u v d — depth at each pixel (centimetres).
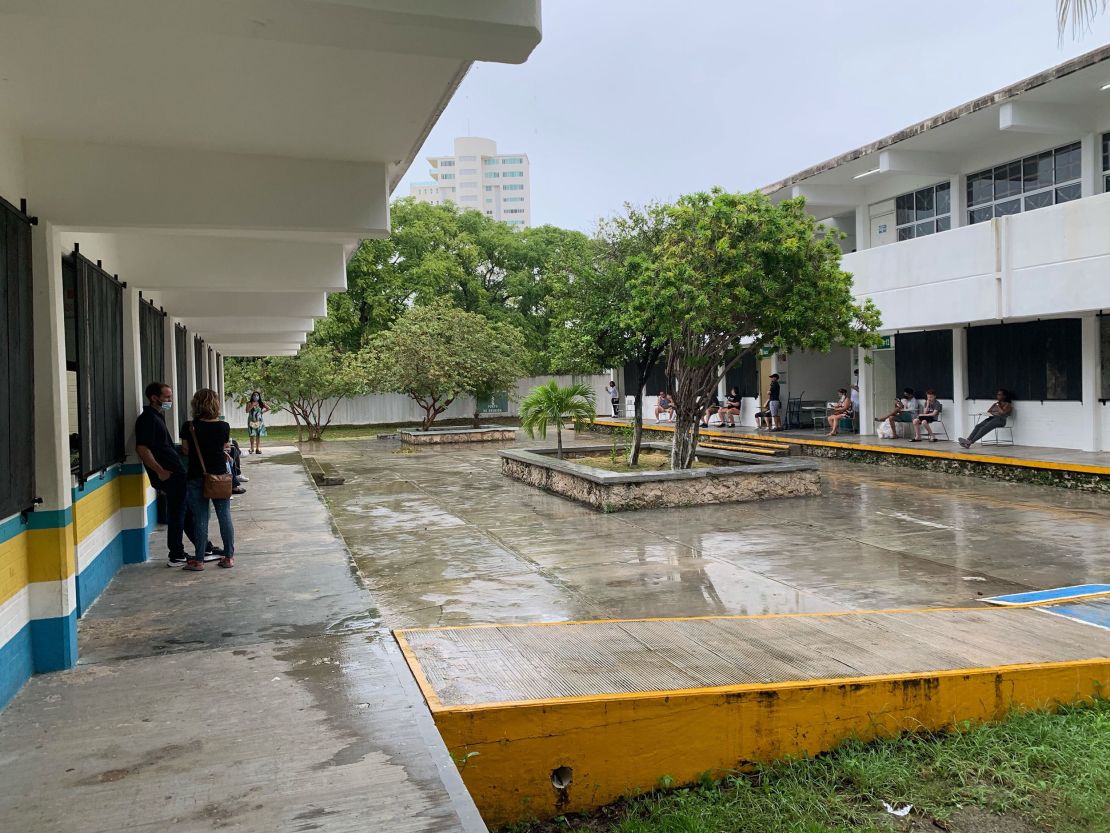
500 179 12262
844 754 435
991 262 1448
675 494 1252
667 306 1156
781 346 1205
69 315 579
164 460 709
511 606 705
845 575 802
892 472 1589
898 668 484
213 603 589
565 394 1573
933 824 377
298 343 1788
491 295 3753
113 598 607
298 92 429
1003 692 482
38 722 378
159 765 334
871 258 1759
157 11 274
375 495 1445
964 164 1759
